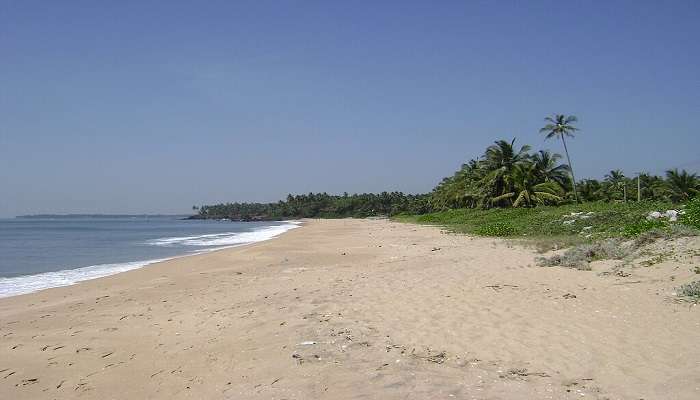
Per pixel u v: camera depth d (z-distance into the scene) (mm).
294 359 6434
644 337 6520
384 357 6363
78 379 6309
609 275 10719
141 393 5766
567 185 50688
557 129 49656
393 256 19672
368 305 9477
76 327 9070
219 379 5980
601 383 5215
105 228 83062
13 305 11977
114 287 14328
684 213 16484
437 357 6305
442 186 86375
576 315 7809
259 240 39094
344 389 5340
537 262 13664
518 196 47562
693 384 4926
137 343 7805
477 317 8086
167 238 46375
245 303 10383
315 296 10664
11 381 6301
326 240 33156
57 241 41969
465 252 18562
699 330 6590
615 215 25250
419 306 9133
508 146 50031
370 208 146625
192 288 13195
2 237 49531
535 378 5441
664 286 9102
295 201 172125
